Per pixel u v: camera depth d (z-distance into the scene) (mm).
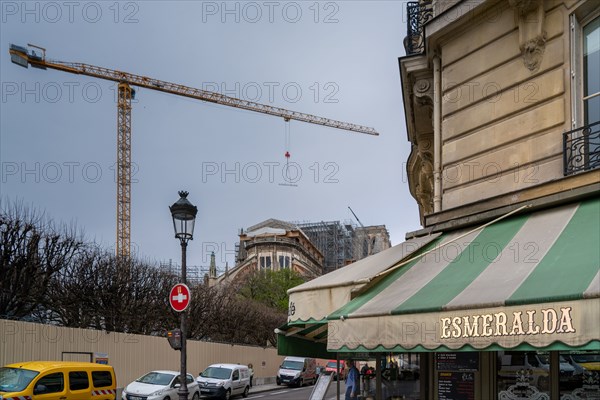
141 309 30906
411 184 19625
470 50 9508
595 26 7977
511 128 8672
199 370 33531
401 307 6676
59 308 27328
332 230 109812
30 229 25250
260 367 43844
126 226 85688
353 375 10859
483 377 8234
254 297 62844
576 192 7355
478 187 9039
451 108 9742
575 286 5309
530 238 7113
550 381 7426
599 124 7535
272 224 108000
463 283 6645
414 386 9273
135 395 21344
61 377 14461
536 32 8414
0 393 13000
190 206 12555
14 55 83688
